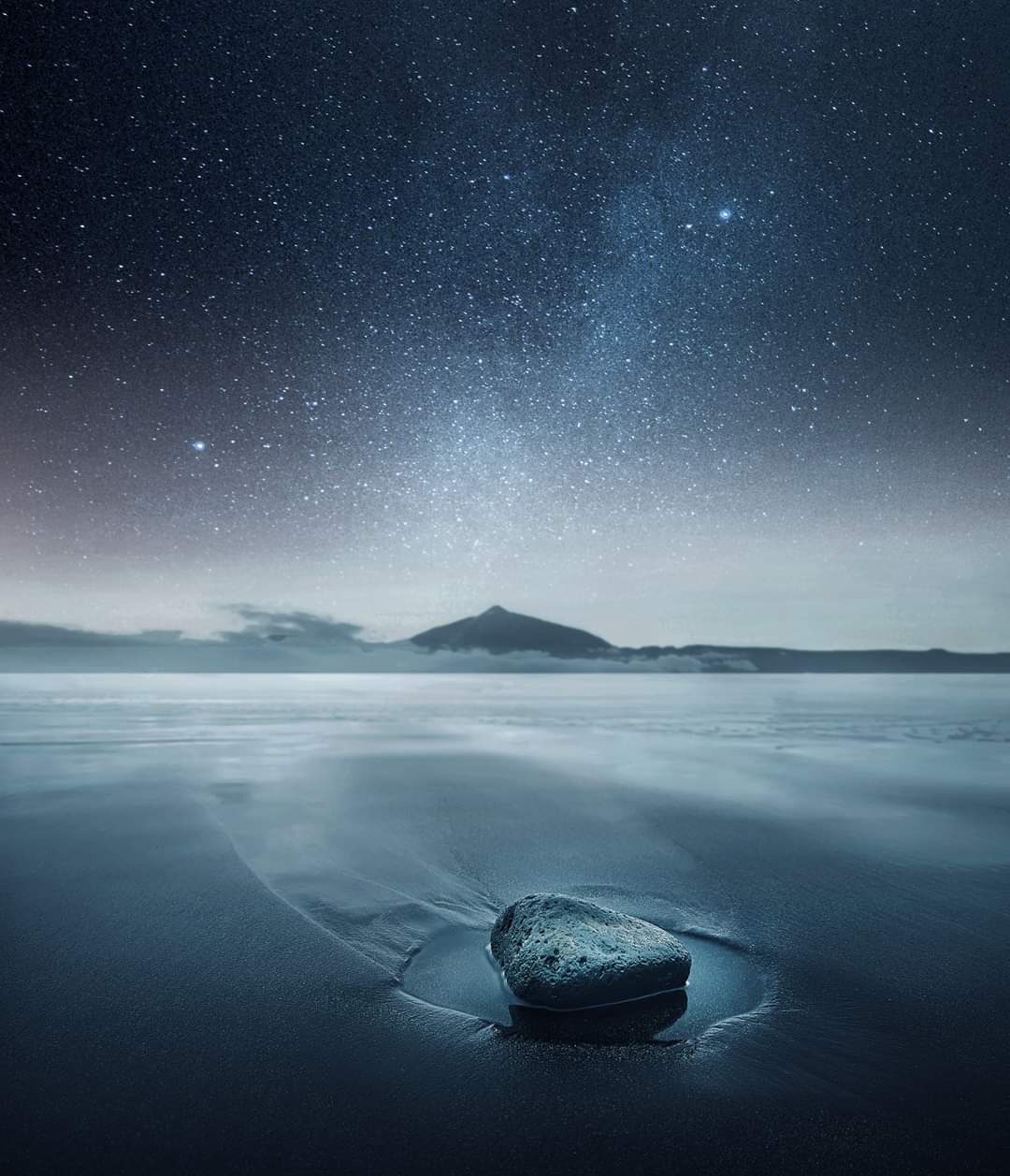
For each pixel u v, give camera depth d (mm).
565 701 41219
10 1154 2740
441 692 56031
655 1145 2828
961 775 12797
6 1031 3723
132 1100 3109
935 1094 3193
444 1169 2680
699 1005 4035
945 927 5371
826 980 4387
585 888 6289
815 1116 3020
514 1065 3410
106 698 40844
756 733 20328
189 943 4953
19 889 6180
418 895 6039
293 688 67375
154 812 9359
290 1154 2756
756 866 6988
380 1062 3432
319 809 9625
